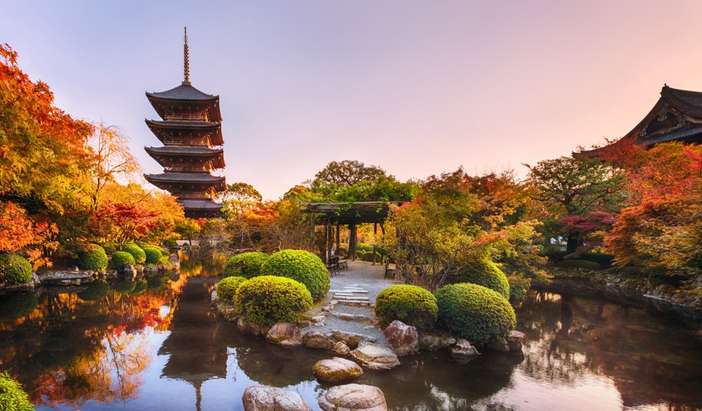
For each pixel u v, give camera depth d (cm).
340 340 792
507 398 593
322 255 1842
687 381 672
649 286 1543
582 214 2183
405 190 1587
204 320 1025
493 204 1348
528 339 925
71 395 576
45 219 1289
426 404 566
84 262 1667
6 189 827
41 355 747
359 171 4391
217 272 2094
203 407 546
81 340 846
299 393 591
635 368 734
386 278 1429
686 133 2345
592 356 800
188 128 3606
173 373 665
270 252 2034
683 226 1048
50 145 830
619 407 571
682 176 1470
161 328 943
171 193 3594
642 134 2828
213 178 3612
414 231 1116
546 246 2359
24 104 628
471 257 1035
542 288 1692
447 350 793
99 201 1631
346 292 1124
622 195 2005
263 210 2250
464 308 810
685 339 935
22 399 347
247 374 661
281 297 848
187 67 3978
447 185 1119
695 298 1280
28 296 1319
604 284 1808
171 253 3052
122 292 1440
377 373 672
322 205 1555
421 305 802
